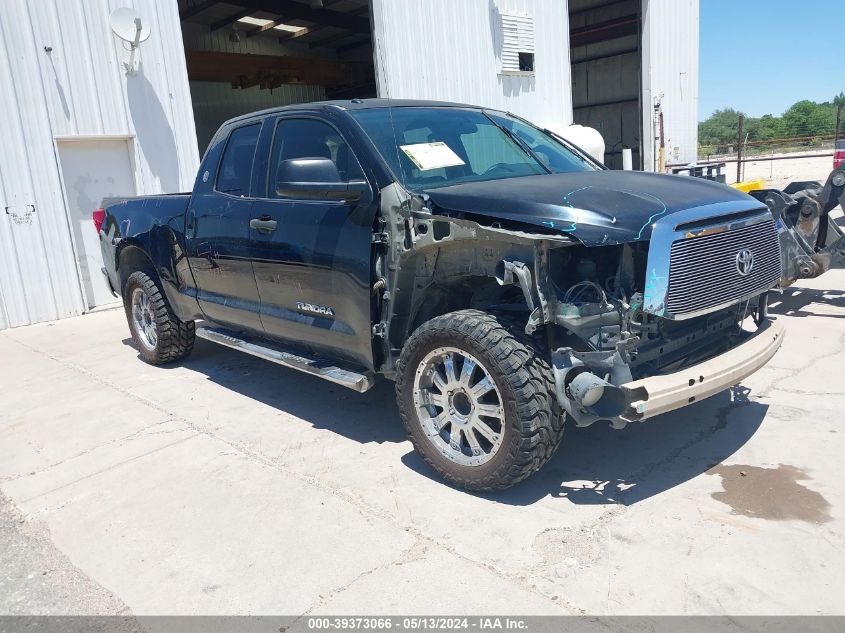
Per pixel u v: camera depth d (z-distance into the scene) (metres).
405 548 3.06
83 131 8.79
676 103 20.16
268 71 18.47
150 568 3.06
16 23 8.11
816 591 2.61
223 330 5.54
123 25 8.80
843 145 7.43
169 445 4.40
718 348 3.57
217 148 5.19
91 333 7.88
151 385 5.70
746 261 3.43
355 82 20.91
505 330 3.21
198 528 3.36
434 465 3.58
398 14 11.98
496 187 3.58
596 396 2.93
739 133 23.48
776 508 3.21
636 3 18.72
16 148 8.23
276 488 3.71
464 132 4.45
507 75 14.20
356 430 4.47
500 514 3.29
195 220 5.20
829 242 6.50
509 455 3.19
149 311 6.14
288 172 3.88
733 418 4.25
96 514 3.57
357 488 3.65
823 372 4.94
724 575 2.73
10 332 8.17
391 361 3.85
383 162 3.79
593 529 3.12
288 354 4.61
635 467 3.71
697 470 3.63
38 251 8.51
